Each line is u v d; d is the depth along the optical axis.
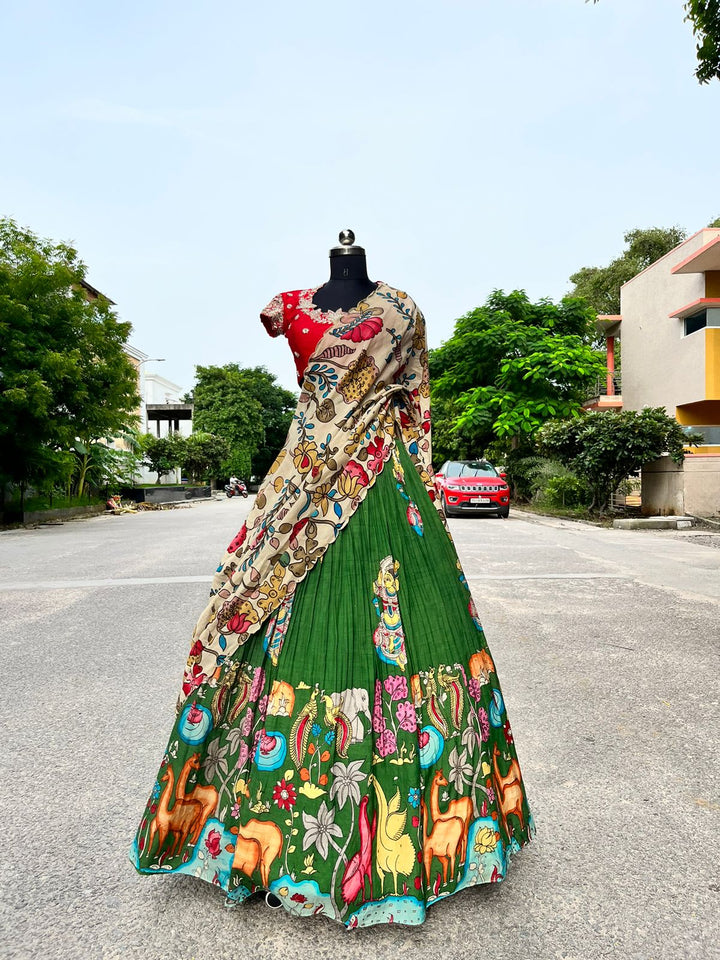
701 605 5.32
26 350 13.87
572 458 14.11
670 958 1.50
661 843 1.97
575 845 1.96
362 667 1.53
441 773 1.55
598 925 1.61
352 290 1.73
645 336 22.45
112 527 13.78
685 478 12.91
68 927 1.61
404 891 1.47
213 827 1.60
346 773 1.49
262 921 1.62
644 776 2.41
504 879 1.78
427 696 1.56
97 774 2.45
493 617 4.91
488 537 10.40
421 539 1.66
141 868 1.58
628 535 10.94
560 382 19.47
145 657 3.93
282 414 51.62
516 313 21.88
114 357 15.35
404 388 1.77
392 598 1.58
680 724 2.89
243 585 1.58
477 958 1.49
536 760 2.54
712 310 18.70
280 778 1.51
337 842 1.47
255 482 51.94
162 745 2.71
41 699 3.24
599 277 34.34
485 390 20.17
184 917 1.64
